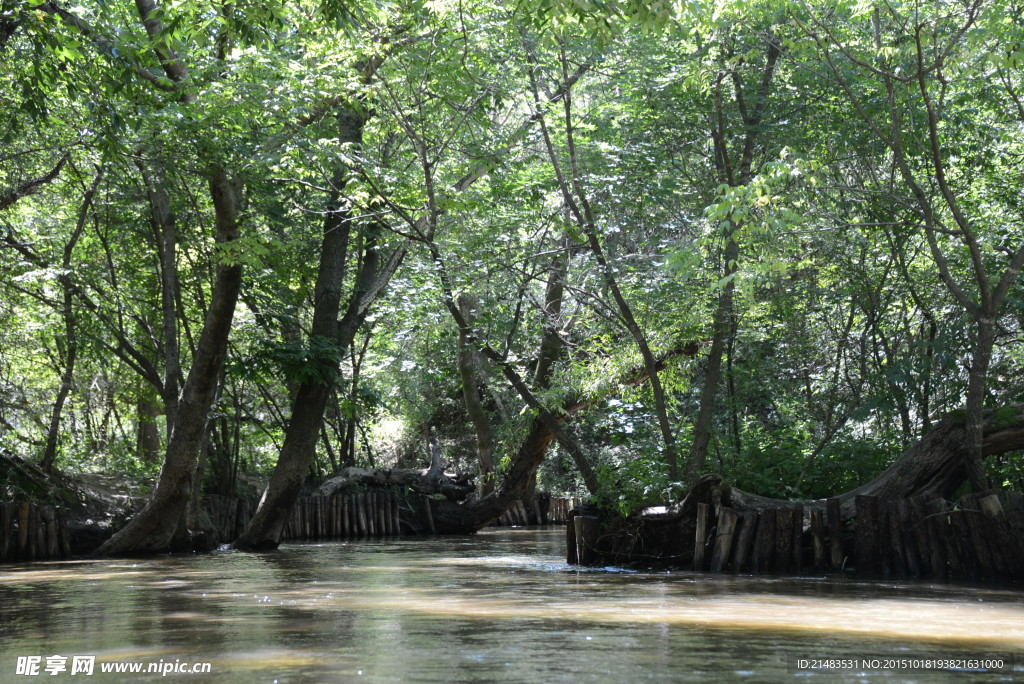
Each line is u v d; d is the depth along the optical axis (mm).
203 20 12180
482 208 16391
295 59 16312
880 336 17344
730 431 17156
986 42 12883
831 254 16109
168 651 6812
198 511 19016
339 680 5648
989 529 11406
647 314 15438
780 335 17406
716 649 6750
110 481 22188
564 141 17453
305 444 19266
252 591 11203
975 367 12078
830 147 15680
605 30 9828
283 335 20844
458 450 31953
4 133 15789
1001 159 16188
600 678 5676
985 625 8008
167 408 18375
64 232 20844
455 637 7371
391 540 23578
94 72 12242
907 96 13984
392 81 16422
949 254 16844
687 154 17219
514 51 15789
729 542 12922
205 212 19625
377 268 22391
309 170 16000
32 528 16625
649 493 13891
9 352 22500
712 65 14414
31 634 7801
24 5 10828
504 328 17266
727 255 14664
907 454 13008
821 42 12891
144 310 20828
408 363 25516
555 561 16016
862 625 7988
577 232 15031
